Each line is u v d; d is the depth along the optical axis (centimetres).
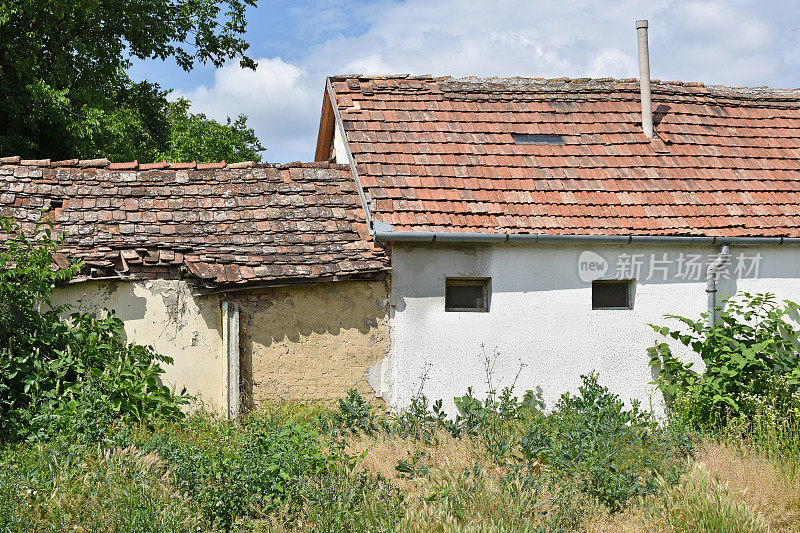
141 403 830
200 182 989
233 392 870
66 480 590
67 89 1681
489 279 942
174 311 880
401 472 695
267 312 894
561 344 950
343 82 1153
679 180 1057
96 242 880
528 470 723
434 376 923
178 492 592
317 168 1040
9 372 757
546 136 1118
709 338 929
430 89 1161
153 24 2005
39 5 1711
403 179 990
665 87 1233
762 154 1138
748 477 695
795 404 839
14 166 958
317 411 871
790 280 1007
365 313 916
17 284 785
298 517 609
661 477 670
